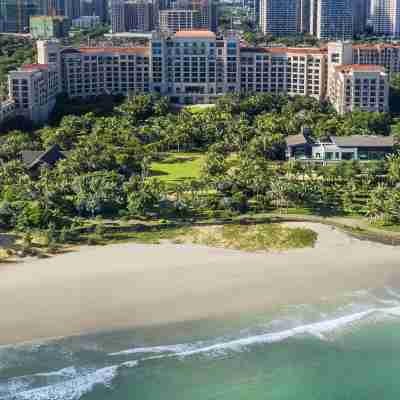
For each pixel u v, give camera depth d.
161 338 151.12
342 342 153.12
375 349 150.88
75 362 141.88
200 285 174.25
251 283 176.50
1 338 147.88
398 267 187.75
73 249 196.00
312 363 146.12
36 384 134.75
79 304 162.62
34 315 157.12
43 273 178.62
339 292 173.62
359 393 138.38
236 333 154.38
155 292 169.75
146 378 138.62
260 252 196.62
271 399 135.38
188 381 138.75
